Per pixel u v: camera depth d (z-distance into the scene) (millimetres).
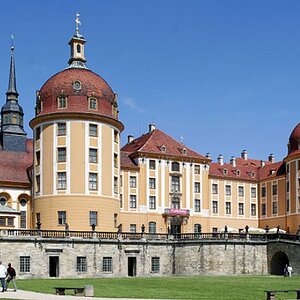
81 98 87188
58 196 84375
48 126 86812
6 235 71688
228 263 81125
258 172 125375
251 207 121812
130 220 103688
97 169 85938
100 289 50281
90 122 86438
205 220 112438
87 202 84250
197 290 50344
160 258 81438
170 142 112625
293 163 113000
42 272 73125
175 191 109312
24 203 95125
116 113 91500
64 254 74688
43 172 86438
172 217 107938
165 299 40562
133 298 40969
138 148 108312
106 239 77562
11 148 102375
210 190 116062
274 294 43000
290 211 112875
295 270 79938
